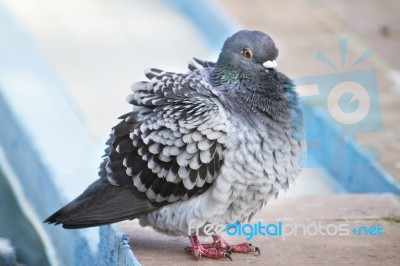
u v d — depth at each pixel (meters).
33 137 12.80
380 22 17.86
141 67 17.39
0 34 16.78
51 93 14.44
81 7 20.12
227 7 18.86
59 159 12.09
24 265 11.34
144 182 8.17
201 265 8.22
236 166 8.07
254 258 8.45
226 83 8.52
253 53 8.44
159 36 18.78
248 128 8.12
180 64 17.58
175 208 8.27
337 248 8.73
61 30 18.92
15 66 15.49
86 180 11.39
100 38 18.59
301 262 8.34
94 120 15.20
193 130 8.05
